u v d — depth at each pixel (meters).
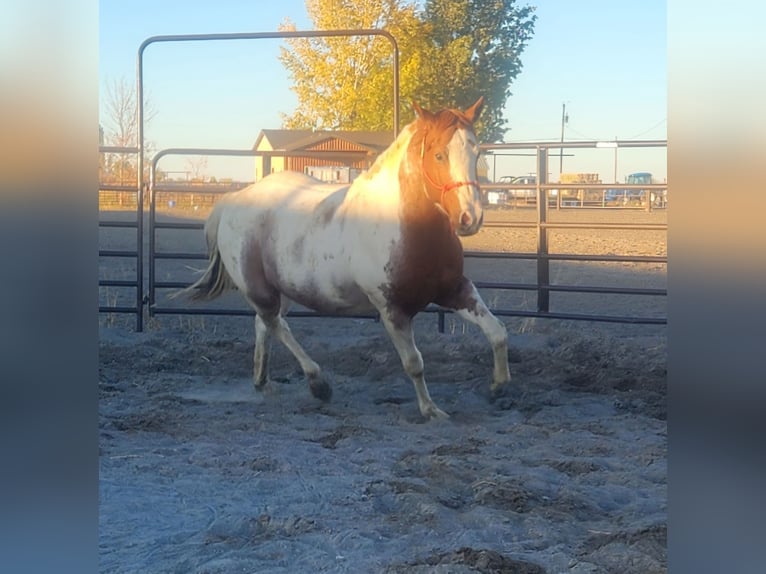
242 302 9.97
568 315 7.35
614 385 5.98
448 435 4.82
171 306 9.32
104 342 7.29
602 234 18.66
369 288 5.10
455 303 5.32
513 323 8.38
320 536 3.25
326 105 25.59
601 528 3.37
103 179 25.95
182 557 3.05
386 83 23.84
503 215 22.34
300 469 4.14
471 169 4.71
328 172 23.12
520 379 6.11
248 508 3.61
